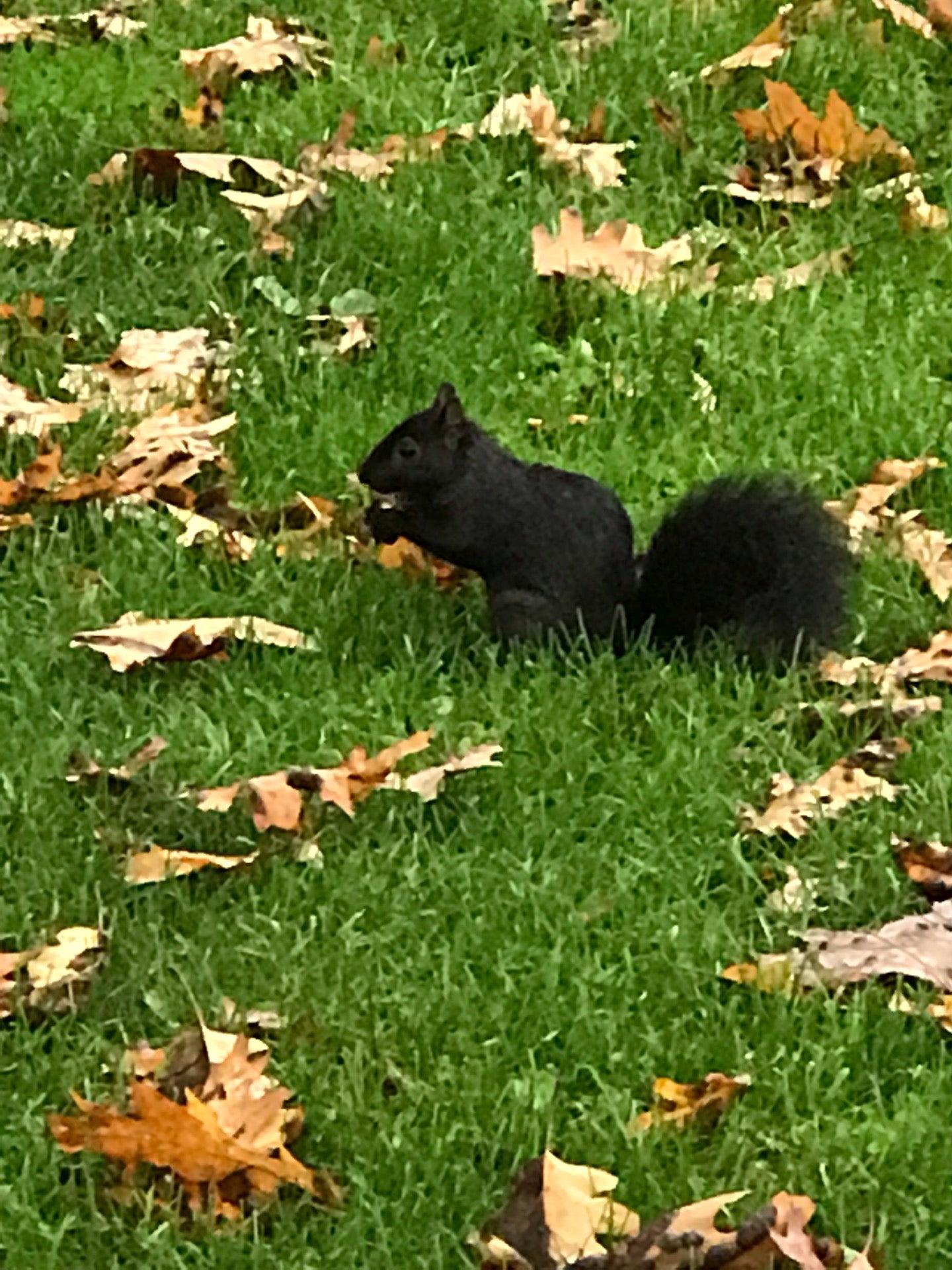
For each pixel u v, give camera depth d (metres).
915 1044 3.98
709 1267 3.41
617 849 4.52
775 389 6.39
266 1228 3.58
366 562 5.62
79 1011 4.04
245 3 8.28
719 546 5.21
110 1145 3.63
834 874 4.44
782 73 7.81
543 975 4.12
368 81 7.88
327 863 4.46
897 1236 3.55
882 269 6.91
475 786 4.70
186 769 4.77
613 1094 3.83
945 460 6.11
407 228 6.95
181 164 7.14
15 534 5.63
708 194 7.31
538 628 5.21
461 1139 3.72
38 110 7.61
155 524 5.68
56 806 4.60
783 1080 3.86
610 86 7.80
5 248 6.82
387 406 6.26
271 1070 3.88
